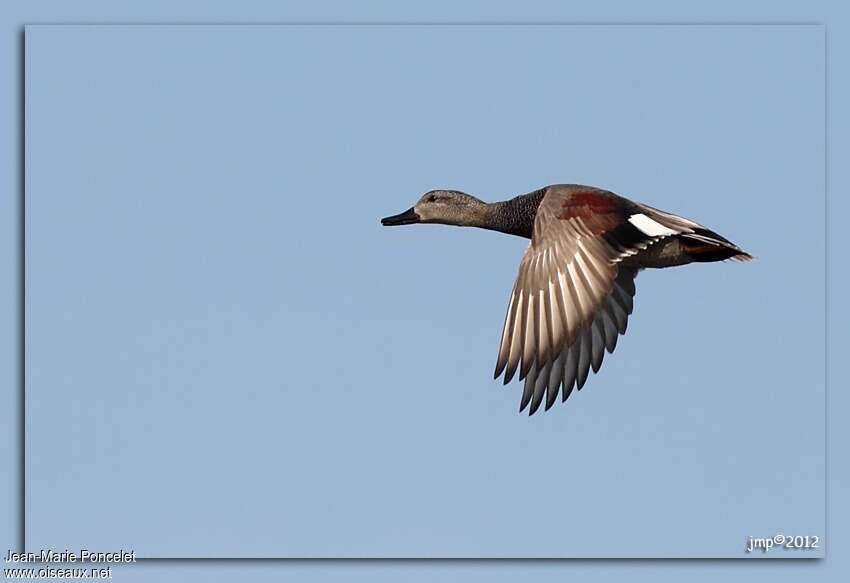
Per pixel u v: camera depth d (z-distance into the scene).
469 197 17.64
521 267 13.77
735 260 15.17
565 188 14.55
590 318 13.58
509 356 13.46
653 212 14.88
